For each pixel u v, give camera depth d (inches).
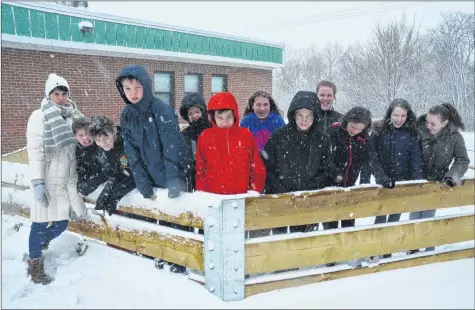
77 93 335.3
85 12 322.7
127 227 112.7
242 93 497.4
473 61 503.2
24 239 133.8
